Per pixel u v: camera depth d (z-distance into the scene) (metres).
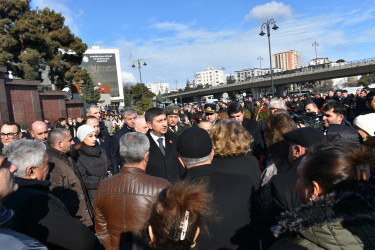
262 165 3.90
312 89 78.62
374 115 2.81
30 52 24.83
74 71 30.84
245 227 1.72
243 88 66.94
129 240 1.88
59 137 2.99
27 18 26.06
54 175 2.83
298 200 1.51
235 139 2.24
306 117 4.11
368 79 71.62
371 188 0.99
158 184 2.03
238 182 1.78
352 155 1.08
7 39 24.70
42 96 17.06
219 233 1.67
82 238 1.77
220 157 2.27
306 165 1.16
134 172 2.08
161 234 1.19
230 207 1.69
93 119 4.97
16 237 1.05
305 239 1.10
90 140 3.48
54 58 28.55
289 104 14.52
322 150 1.16
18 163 2.07
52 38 28.61
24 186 1.96
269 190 1.86
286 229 1.16
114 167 4.68
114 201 1.97
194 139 1.81
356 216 0.95
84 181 3.38
